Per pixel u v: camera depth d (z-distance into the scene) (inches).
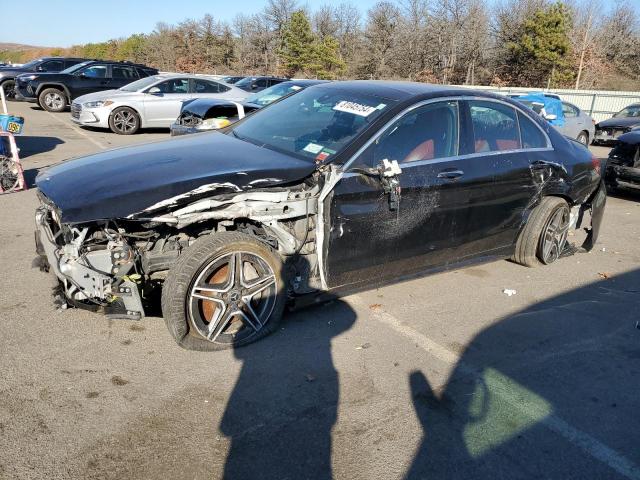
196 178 125.6
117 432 104.3
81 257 119.3
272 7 2128.4
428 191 154.7
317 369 130.0
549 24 1555.1
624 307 176.7
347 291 153.0
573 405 122.3
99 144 466.3
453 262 175.0
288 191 133.3
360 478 96.8
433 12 1798.7
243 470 96.8
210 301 130.6
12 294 160.6
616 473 102.2
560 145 202.4
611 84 1617.9
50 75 690.8
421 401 120.1
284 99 190.1
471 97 172.9
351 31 2092.8
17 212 249.3
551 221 200.7
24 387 116.3
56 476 92.7
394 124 150.6
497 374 133.0
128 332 142.2
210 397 116.8
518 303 175.9
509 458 104.1
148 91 548.7
